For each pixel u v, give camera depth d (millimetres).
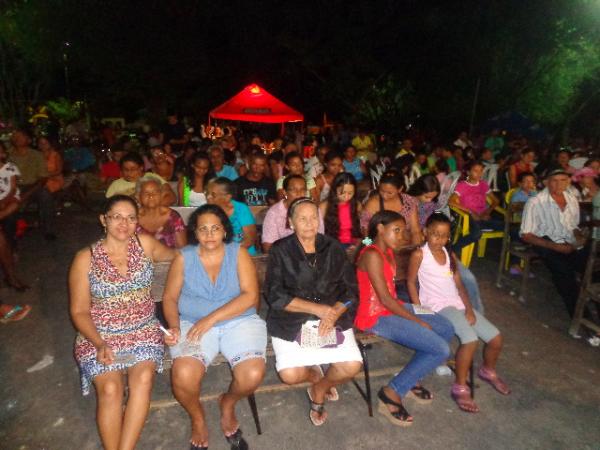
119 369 2895
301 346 3154
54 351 4242
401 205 5031
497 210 7184
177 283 3223
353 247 4445
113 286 3004
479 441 3297
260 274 3758
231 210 4488
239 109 13141
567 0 18734
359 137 14523
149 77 20766
